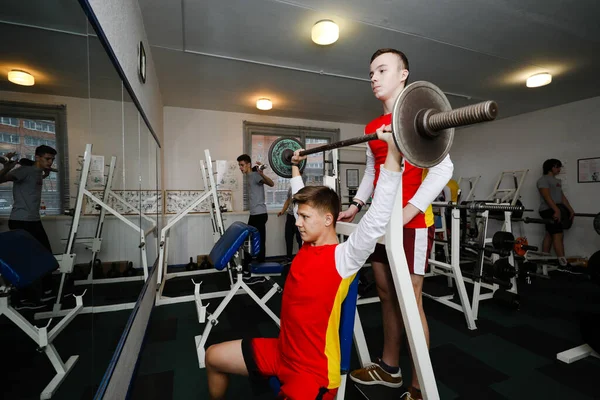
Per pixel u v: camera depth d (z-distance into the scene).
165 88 3.85
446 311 2.76
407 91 0.78
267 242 4.96
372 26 2.51
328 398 0.94
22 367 0.67
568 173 4.51
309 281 0.98
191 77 3.51
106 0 1.30
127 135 1.76
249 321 2.52
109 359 1.29
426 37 2.69
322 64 3.22
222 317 2.60
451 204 2.53
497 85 3.85
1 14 0.59
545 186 4.32
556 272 4.15
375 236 0.90
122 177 1.64
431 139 0.84
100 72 1.18
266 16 2.37
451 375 1.75
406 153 0.79
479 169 5.73
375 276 1.47
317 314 0.96
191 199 4.61
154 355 1.98
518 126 5.13
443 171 1.23
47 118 0.77
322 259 0.99
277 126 5.15
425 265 1.36
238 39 2.71
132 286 1.83
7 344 0.62
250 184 4.15
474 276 2.64
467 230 4.83
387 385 1.46
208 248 4.57
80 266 0.99
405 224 1.28
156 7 2.23
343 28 2.54
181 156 4.59
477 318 2.58
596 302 2.97
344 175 5.77
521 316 2.63
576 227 4.42
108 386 1.14
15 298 0.64
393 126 0.76
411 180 1.35
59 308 0.83
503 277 2.78
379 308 2.86
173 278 3.77
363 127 5.84
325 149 1.29
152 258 3.04
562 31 2.61
